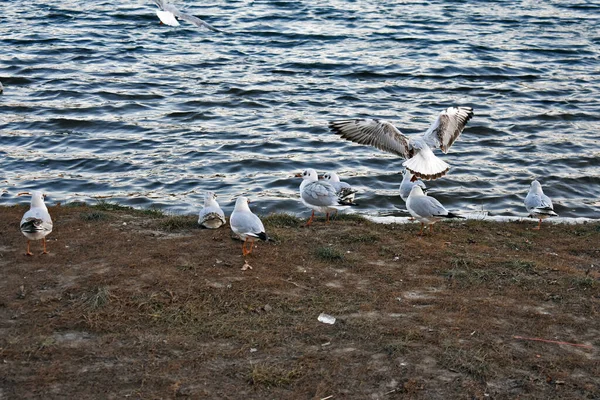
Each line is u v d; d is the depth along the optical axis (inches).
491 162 917.2
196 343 374.0
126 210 598.5
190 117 1082.7
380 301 426.6
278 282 445.4
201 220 541.0
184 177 843.4
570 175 869.2
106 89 1208.2
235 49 1512.1
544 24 1807.3
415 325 398.0
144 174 852.6
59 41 1525.6
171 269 458.3
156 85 1242.0
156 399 328.5
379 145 473.1
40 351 360.8
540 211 578.6
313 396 334.6
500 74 1370.6
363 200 773.9
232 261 476.7
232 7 1921.8
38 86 1213.1
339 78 1321.4
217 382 342.6
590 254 524.4
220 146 956.6
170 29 1672.0
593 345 385.4
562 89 1275.8
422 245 520.1
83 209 585.0
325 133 1018.1
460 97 1225.4
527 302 432.5
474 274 469.1
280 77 1314.0
